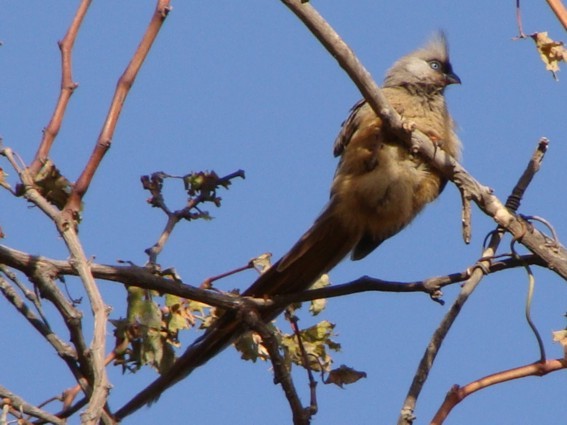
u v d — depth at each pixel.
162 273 8.32
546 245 8.44
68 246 6.58
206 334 8.94
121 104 7.71
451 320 7.36
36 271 7.68
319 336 8.66
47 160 7.81
